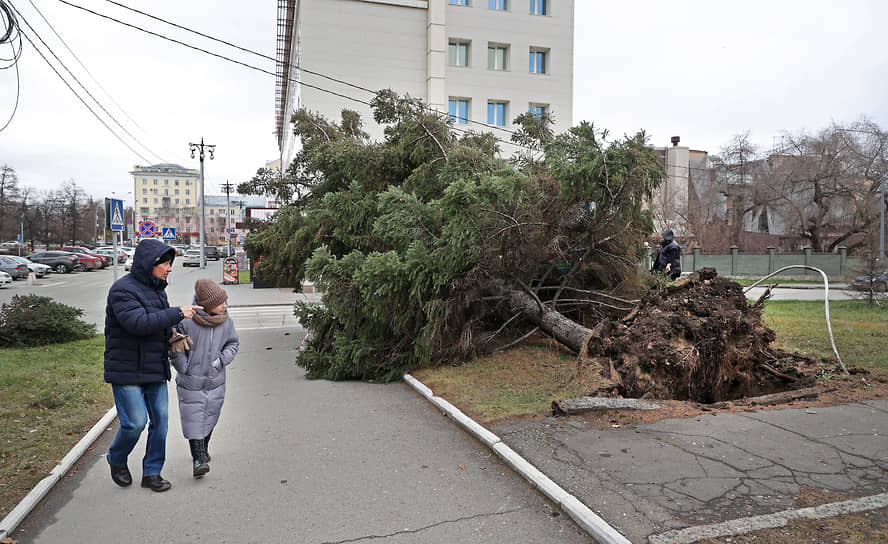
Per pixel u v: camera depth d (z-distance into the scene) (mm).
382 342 8055
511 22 34344
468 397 6344
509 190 7301
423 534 3416
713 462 4191
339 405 6500
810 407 5566
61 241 72500
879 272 16078
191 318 4328
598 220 9086
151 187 139375
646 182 8320
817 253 36969
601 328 7020
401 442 5133
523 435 4961
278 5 33688
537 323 9328
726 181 46750
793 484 3791
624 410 5508
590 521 3381
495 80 34250
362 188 10031
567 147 7914
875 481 3816
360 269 7805
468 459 4676
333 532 3455
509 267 8719
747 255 36875
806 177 40250
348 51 31172
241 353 10391
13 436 5117
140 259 4012
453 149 9438
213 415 4422
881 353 8328
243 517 3664
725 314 6840
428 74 32312
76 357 8891
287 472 4434
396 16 31922
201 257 42875
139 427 3973
